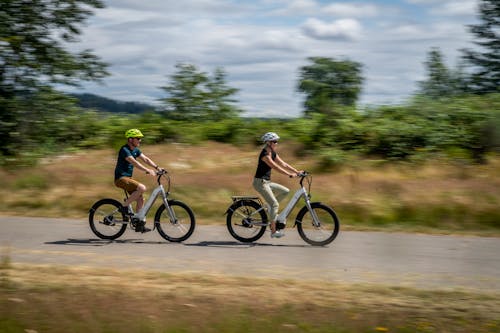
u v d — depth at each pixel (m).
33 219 11.04
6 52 18.62
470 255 8.53
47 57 19.25
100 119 20.67
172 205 9.41
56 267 7.64
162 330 4.93
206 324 5.13
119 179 9.38
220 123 20.66
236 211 9.34
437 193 11.63
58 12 19.12
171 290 6.49
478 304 6.12
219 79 23.59
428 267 7.86
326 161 15.70
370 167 15.40
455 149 16.31
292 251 8.77
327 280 7.12
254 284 6.83
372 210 10.92
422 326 5.26
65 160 17.30
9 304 5.71
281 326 5.12
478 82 24.17
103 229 9.59
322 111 19.30
